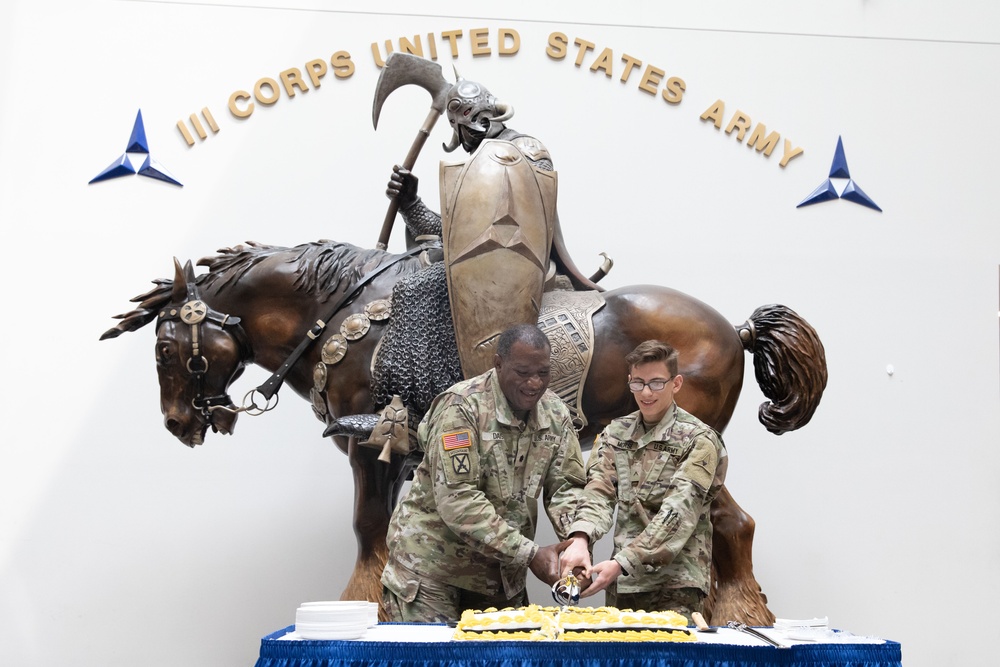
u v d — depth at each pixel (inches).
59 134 240.2
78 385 235.5
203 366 181.2
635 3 254.1
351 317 173.6
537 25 251.0
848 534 241.0
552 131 248.4
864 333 248.1
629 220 247.1
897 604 238.8
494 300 164.2
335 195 243.1
